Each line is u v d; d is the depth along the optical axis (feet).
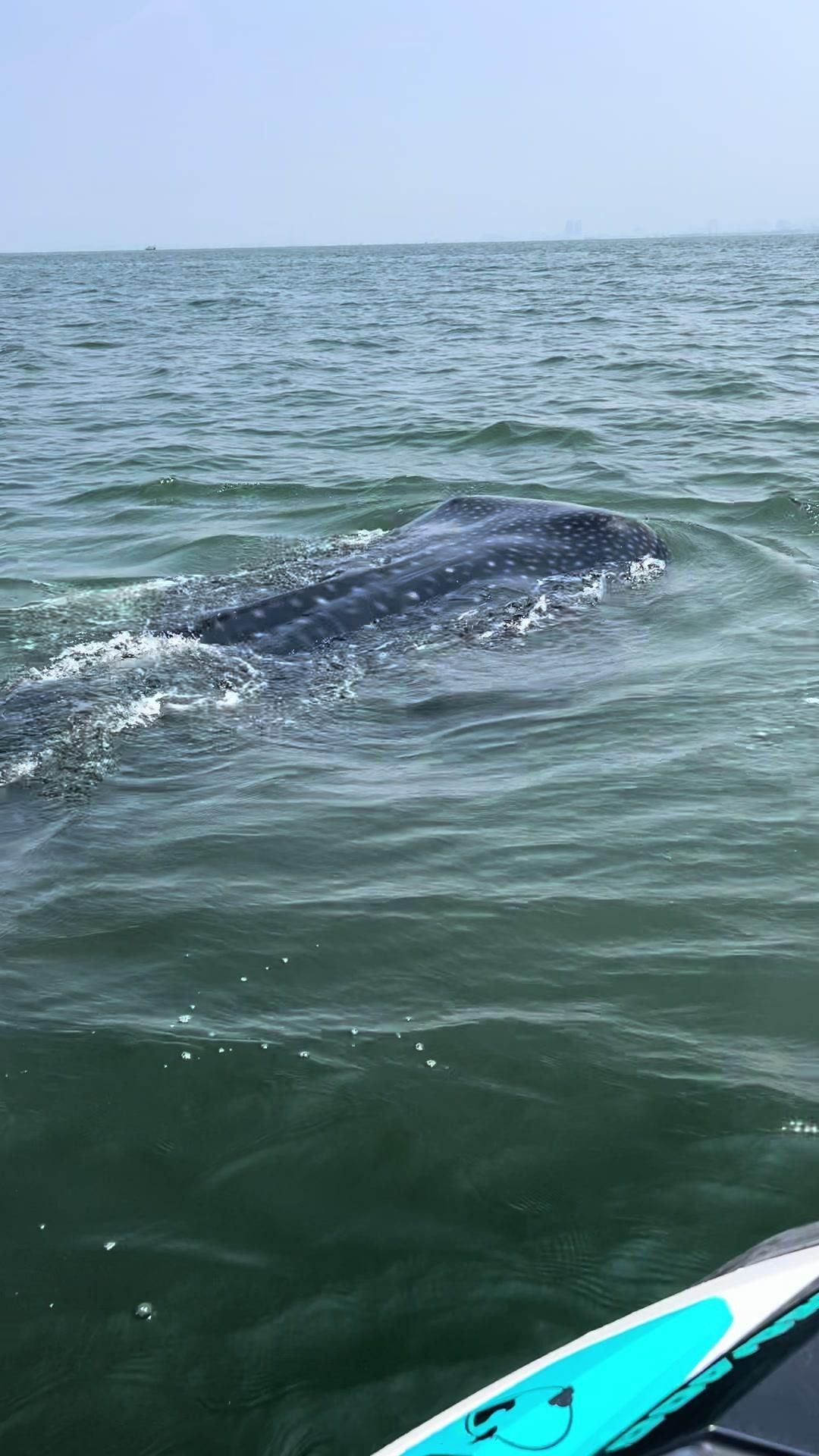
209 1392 9.04
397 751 21.09
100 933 15.28
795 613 27.35
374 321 110.01
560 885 16.06
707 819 17.79
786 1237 9.04
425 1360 9.23
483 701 23.22
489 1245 10.25
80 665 24.93
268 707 23.09
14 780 20.02
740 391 59.00
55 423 58.29
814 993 13.58
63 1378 9.20
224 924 15.38
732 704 22.25
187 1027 13.26
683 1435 6.91
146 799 19.34
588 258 313.73
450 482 41.93
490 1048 12.75
